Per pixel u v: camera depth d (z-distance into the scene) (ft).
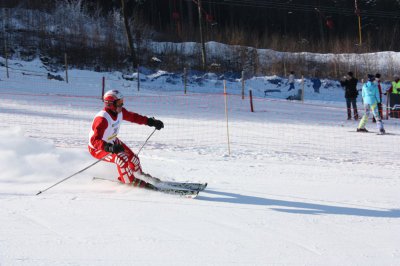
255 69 112.78
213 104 68.13
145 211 15.47
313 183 21.44
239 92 92.53
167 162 25.62
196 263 11.23
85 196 17.21
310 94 96.94
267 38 136.87
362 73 114.11
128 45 107.65
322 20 169.37
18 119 42.52
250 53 117.08
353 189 20.39
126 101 65.26
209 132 41.37
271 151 32.89
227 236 13.32
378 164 29.60
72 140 32.14
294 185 20.72
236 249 12.29
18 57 96.22
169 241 12.69
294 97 88.84
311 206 17.01
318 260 11.69
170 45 116.67
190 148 31.99
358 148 36.91
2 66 84.53
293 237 13.42
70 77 83.76
